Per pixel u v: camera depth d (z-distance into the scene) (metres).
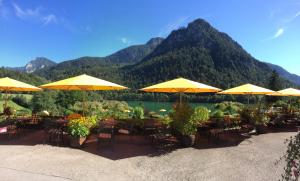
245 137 10.80
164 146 8.72
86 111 14.07
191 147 8.76
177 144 8.95
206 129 10.96
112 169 6.22
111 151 7.95
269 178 5.72
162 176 5.84
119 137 10.20
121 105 32.50
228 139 10.25
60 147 8.23
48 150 7.81
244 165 6.71
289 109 17.83
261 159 7.31
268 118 13.30
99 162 6.74
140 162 6.88
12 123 10.34
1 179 5.22
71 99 29.83
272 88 57.94
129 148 8.41
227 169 6.38
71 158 7.00
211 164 6.80
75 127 8.34
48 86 9.59
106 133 8.50
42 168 6.05
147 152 7.96
